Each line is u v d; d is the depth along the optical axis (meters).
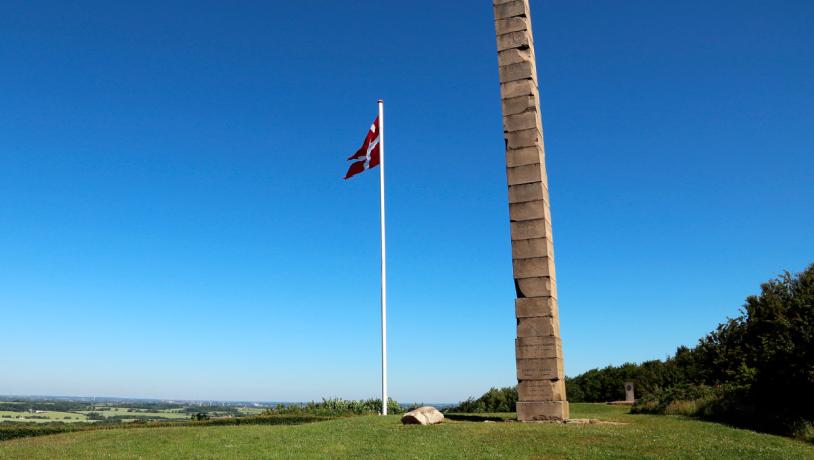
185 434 22.05
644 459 16.34
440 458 16.72
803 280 30.47
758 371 28.16
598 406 42.75
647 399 37.53
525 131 27.75
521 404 25.52
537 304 26.06
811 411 24.42
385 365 30.61
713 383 36.47
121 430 25.23
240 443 19.47
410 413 24.06
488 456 16.91
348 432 21.64
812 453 17.47
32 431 29.03
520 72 28.34
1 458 17.97
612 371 56.59
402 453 17.41
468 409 50.72
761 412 26.50
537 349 25.70
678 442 18.64
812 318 25.58
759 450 17.42
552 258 27.36
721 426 23.88
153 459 17.27
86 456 17.92
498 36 29.12
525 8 28.98
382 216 32.38
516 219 27.16
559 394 25.17
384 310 31.14
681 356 51.59
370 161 33.97
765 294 32.47
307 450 18.09
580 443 18.61
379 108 34.31
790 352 25.19
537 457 16.94
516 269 26.73
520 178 27.44
